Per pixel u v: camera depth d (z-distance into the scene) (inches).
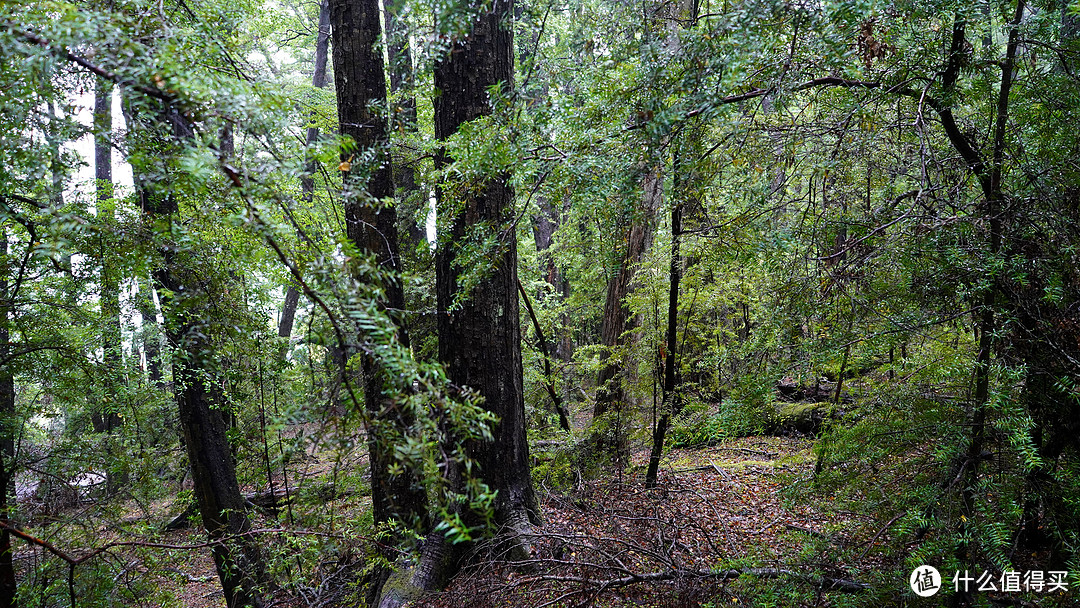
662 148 113.3
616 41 123.1
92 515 168.4
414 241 262.4
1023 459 118.5
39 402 186.5
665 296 282.5
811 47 103.2
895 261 119.2
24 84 66.0
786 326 132.5
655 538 191.3
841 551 139.4
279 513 246.4
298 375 162.9
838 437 147.1
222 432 246.2
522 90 120.6
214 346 137.9
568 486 289.9
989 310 117.7
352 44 196.4
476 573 179.8
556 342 493.4
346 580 207.0
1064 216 114.9
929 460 130.6
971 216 116.6
